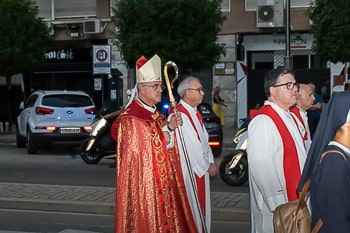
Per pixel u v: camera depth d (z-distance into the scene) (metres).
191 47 25.73
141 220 7.48
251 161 6.49
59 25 33.72
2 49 28.02
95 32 32.56
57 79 34.56
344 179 4.41
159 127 7.66
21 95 31.08
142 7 25.61
